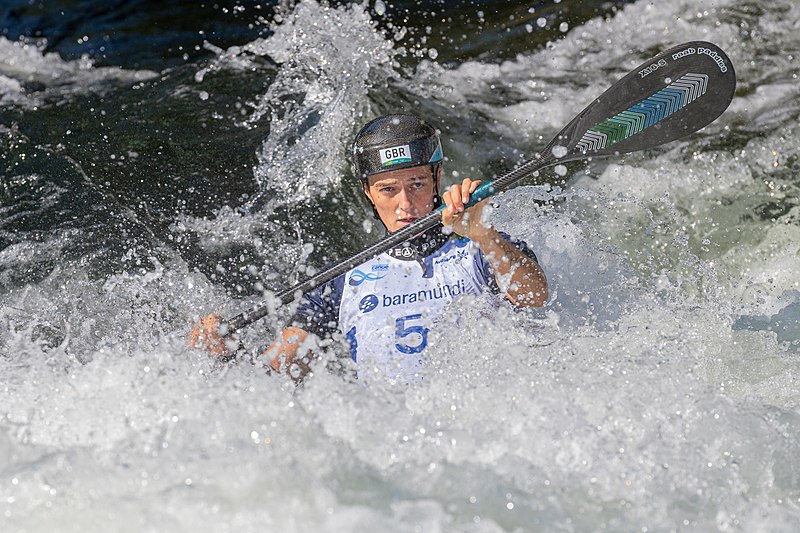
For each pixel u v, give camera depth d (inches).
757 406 434.3
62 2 1157.7
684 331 511.8
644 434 400.8
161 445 378.9
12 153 756.0
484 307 505.0
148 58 991.0
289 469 365.7
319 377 434.0
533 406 417.7
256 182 709.9
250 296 612.1
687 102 562.6
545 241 593.9
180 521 336.8
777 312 566.3
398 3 1036.5
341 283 529.0
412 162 515.5
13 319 580.1
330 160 726.5
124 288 610.5
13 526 337.1
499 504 358.6
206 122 796.0
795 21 949.8
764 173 724.7
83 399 417.4
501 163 761.0
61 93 897.5
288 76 850.8
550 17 997.2
